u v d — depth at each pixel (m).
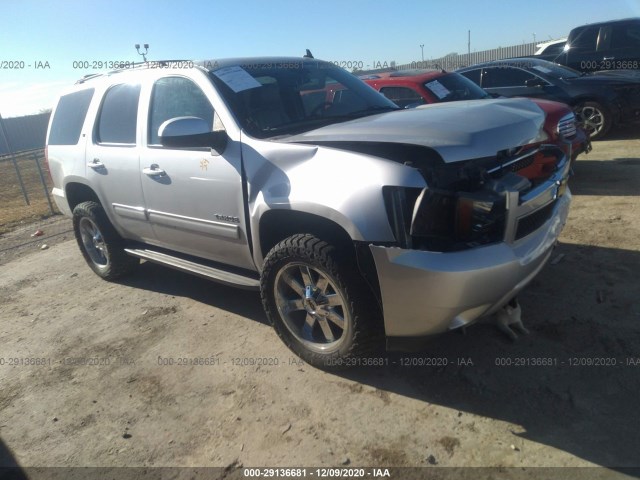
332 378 3.09
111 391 3.25
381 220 2.53
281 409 2.87
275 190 2.95
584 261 4.13
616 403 2.58
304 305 3.12
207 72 3.58
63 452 2.75
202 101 3.54
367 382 3.00
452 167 2.59
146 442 2.74
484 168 2.69
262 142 3.12
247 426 2.76
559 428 2.47
